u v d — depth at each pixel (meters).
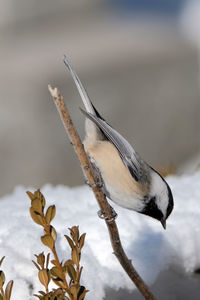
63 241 4.52
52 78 13.45
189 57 15.27
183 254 4.76
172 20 19.16
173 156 14.95
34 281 4.18
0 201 6.05
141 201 4.99
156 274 4.57
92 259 4.41
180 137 15.07
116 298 4.46
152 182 4.93
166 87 14.90
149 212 5.00
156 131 14.70
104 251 4.50
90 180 3.97
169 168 7.62
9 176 13.31
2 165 13.31
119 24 18.12
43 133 13.26
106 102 14.12
